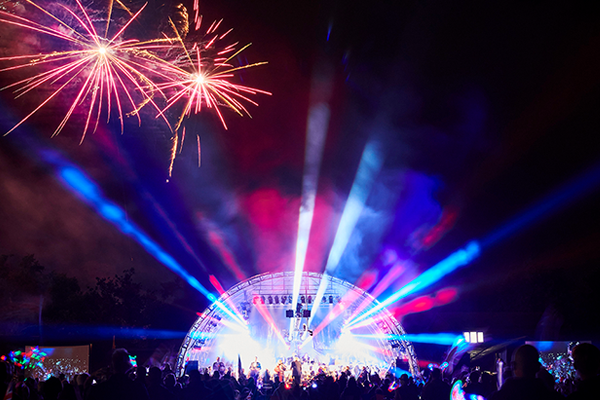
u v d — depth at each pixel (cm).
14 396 691
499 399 561
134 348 3275
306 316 2991
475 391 1122
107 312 3297
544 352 2478
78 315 3189
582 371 525
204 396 1085
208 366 3034
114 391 732
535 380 560
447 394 1064
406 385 1207
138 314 3428
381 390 1644
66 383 872
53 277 3294
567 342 2453
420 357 3256
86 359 2448
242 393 1959
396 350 2997
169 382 1151
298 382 2459
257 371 2802
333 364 3309
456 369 2184
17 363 2277
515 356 582
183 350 2838
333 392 1906
